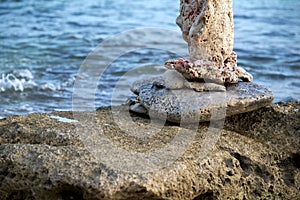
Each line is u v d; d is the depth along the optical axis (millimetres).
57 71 2502
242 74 1691
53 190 1454
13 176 1483
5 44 3047
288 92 2225
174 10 3975
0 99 2182
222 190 1511
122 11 4012
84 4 4332
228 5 1658
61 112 1689
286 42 3018
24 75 2426
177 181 1455
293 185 1595
